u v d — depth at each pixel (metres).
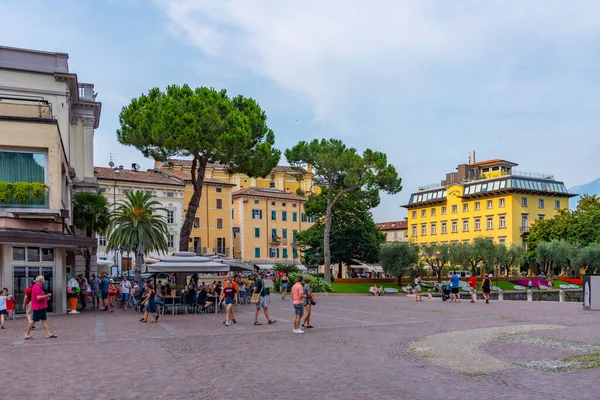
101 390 10.86
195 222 86.94
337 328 21.23
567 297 64.06
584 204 86.94
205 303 29.52
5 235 26.27
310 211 70.94
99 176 74.38
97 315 29.22
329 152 59.31
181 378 11.90
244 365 13.33
